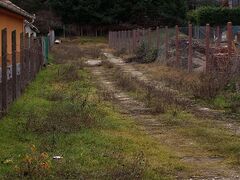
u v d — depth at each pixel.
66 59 36.50
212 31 30.66
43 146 8.78
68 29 69.12
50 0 69.75
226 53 20.55
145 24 69.06
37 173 7.02
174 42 30.55
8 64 12.55
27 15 20.98
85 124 10.78
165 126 11.92
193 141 10.21
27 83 17.36
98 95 16.97
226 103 14.92
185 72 23.48
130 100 16.47
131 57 35.75
